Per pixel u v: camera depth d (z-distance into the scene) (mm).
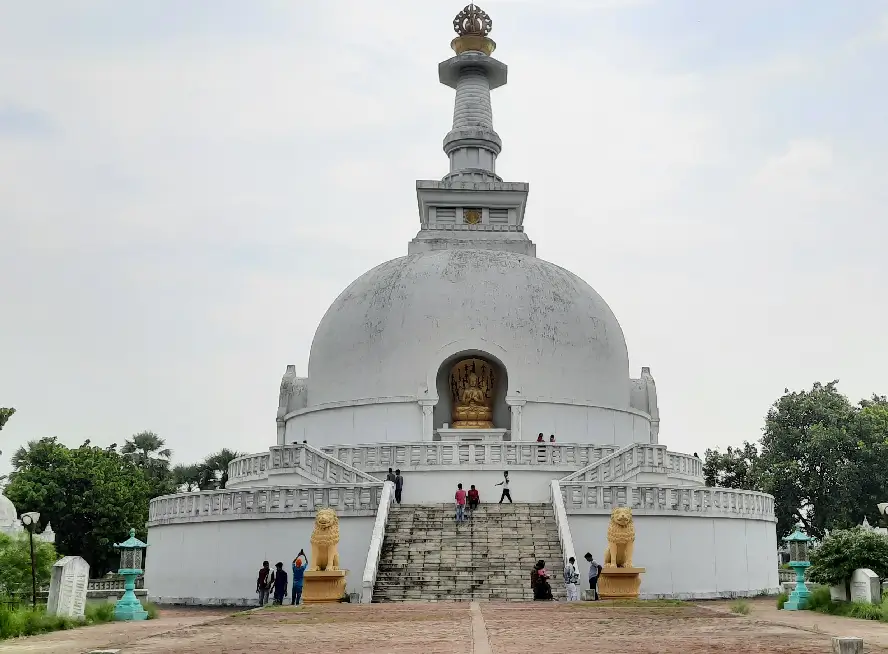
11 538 30109
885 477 59062
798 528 28203
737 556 35406
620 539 27172
